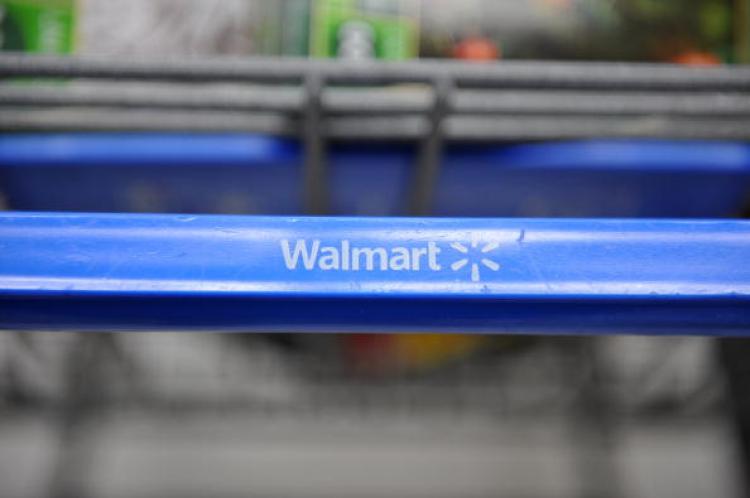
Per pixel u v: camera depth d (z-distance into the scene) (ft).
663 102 1.25
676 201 1.60
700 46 1.49
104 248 0.86
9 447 3.58
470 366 3.19
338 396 3.29
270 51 1.44
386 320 0.90
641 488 3.63
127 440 3.74
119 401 3.14
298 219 0.90
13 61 1.09
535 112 1.28
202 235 0.88
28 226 0.86
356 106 1.29
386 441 3.86
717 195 1.58
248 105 1.25
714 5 1.49
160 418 3.61
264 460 3.80
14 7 1.38
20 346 2.95
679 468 3.67
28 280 0.84
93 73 1.12
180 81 1.17
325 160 1.51
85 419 3.21
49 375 3.06
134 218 0.88
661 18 1.49
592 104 1.26
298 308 0.89
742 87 1.14
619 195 1.60
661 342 3.13
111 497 3.63
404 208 1.66
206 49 1.43
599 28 1.48
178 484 3.73
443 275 0.87
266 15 1.44
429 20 1.47
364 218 0.90
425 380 3.22
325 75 1.16
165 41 1.42
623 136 1.39
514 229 0.89
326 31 1.44
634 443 3.71
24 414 3.20
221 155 1.49
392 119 1.41
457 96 1.28
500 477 3.81
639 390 3.17
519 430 3.82
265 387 3.33
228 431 3.75
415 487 3.77
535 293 0.87
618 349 3.23
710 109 1.24
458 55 1.47
